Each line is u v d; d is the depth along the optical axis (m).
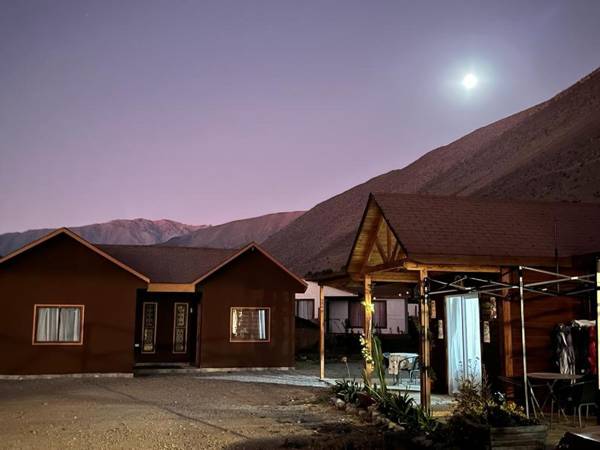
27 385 16.55
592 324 11.47
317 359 25.81
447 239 12.27
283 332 21.80
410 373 16.89
